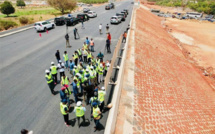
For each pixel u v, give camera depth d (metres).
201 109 13.22
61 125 7.82
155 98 11.51
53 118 8.26
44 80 11.95
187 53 29.05
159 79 14.67
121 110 9.13
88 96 9.55
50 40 21.56
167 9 99.38
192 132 9.95
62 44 19.84
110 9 57.69
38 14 47.88
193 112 12.25
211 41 38.00
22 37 22.98
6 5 41.91
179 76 17.69
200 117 12.06
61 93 8.31
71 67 12.41
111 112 8.23
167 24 55.66
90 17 39.28
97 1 96.94
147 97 11.17
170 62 20.52
